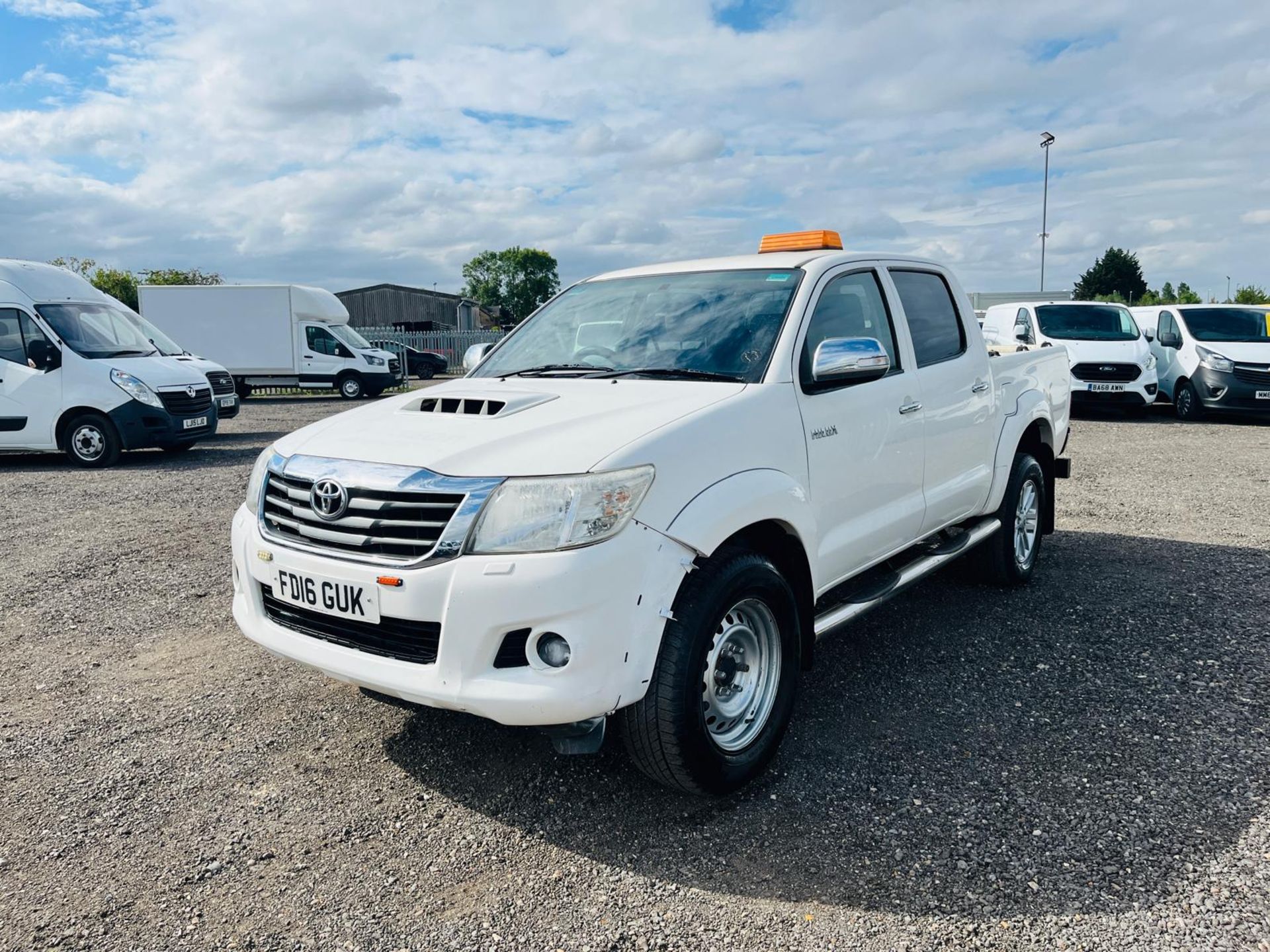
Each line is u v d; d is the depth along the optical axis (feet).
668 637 9.57
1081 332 50.85
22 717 13.17
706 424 10.32
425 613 9.22
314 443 10.96
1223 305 51.93
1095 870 9.01
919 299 15.60
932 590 18.48
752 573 10.27
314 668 10.34
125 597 18.92
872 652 15.12
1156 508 26.18
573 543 9.00
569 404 11.02
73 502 29.96
